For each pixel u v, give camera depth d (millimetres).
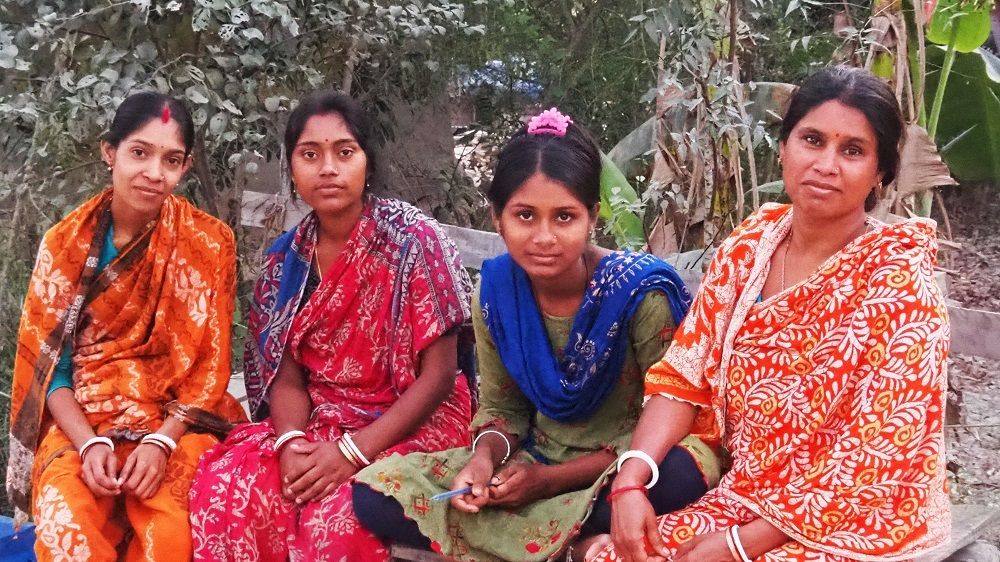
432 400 2777
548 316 2555
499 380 2641
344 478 2654
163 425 2820
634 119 5406
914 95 3834
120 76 4027
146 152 2754
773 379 2164
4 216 4457
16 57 4117
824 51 5031
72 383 2910
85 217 2875
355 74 4652
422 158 5402
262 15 4137
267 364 2918
